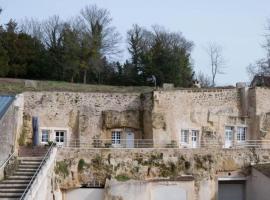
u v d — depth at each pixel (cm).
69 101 4406
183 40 7762
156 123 4447
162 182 4097
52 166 3594
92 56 6506
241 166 4362
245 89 4834
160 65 6569
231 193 4406
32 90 4478
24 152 3706
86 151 3978
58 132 4372
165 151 4162
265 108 4784
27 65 5903
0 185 2784
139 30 7450
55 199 3700
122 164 4034
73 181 3906
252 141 4766
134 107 4566
